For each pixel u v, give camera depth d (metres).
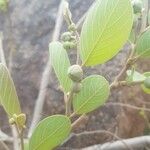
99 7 0.12
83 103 0.13
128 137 0.42
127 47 0.37
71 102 0.14
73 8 0.42
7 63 0.42
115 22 0.12
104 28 0.12
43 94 0.26
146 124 0.42
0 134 0.24
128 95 0.41
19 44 0.43
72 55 0.33
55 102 0.39
